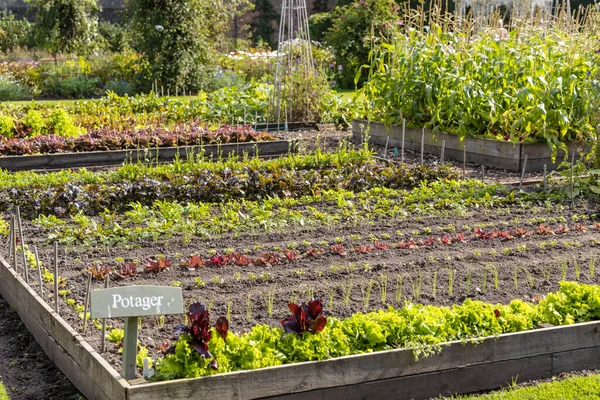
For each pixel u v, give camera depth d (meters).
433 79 12.17
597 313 5.08
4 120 12.29
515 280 6.03
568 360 4.85
